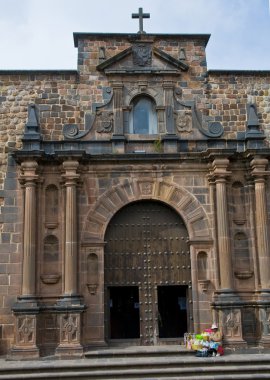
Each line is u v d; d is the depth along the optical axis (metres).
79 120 22.08
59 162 21.11
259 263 20.77
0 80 22.31
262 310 19.97
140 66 22.56
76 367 17.00
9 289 20.25
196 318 20.39
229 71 23.02
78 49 22.70
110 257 21.22
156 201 21.61
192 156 21.53
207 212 21.44
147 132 22.33
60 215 20.97
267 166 21.53
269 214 21.47
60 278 20.39
